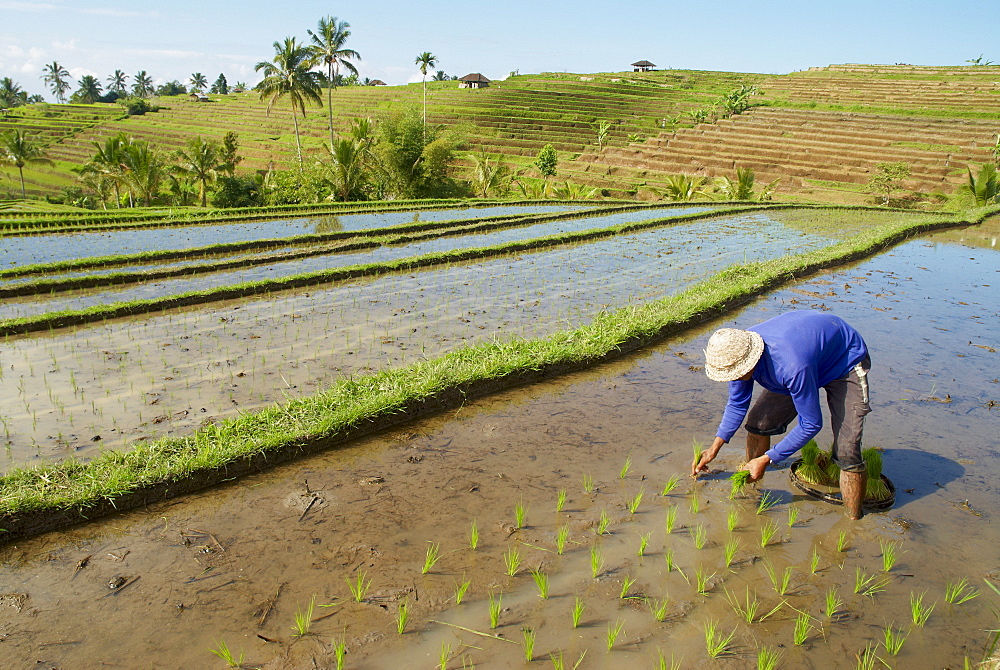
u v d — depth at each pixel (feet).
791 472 14.34
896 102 201.26
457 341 23.91
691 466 14.76
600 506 13.05
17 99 344.90
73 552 11.46
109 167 110.63
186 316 26.73
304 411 16.21
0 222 56.29
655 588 10.68
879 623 9.98
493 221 58.49
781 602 10.41
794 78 264.31
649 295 31.96
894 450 15.76
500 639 9.46
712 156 162.40
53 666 8.82
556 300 30.55
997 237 60.70
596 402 18.57
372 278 34.86
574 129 212.23
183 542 11.74
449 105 247.09
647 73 339.77
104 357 21.53
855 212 78.95
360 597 10.25
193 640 9.34
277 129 229.25
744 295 30.76
